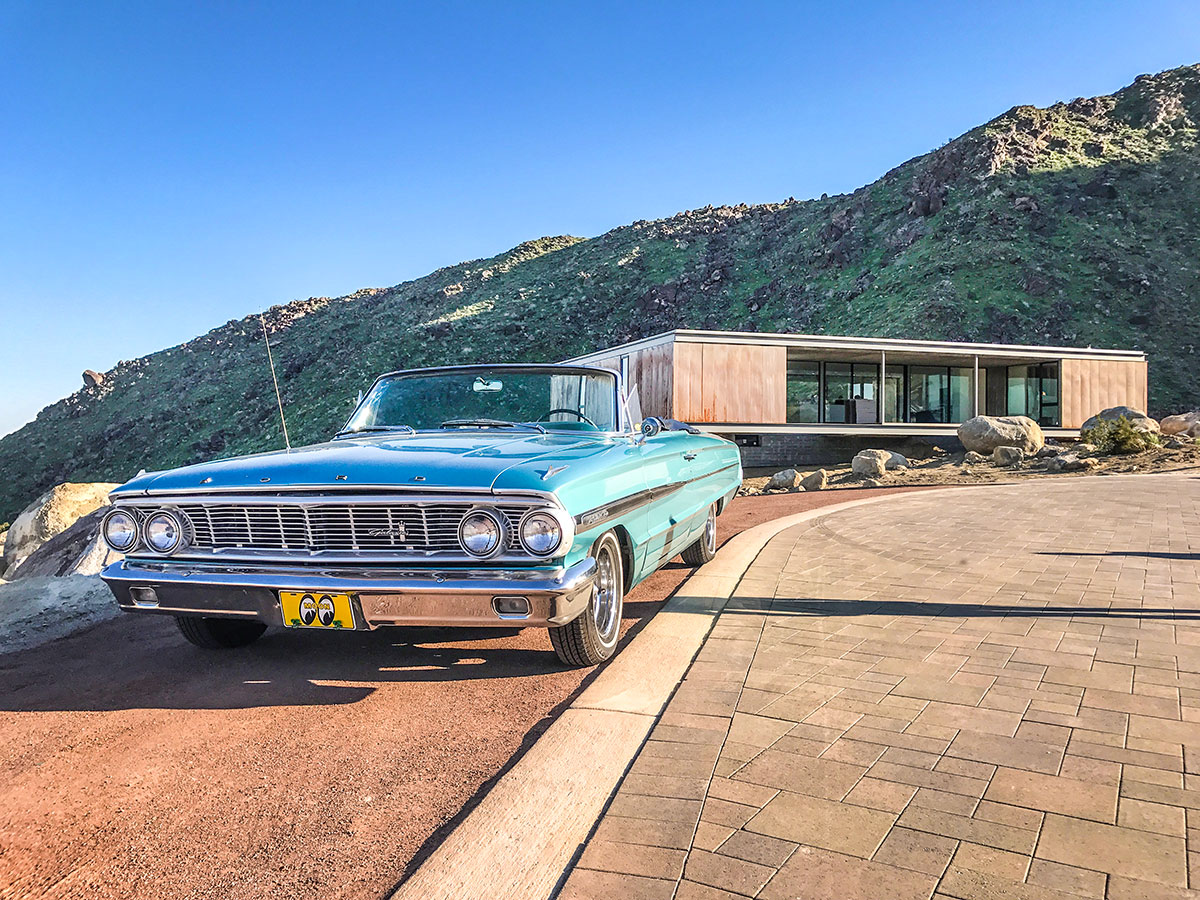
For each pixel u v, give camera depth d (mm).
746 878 1923
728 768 2543
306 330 128875
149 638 4434
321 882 1997
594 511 3342
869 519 8844
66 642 4367
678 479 4793
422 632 4383
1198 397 51875
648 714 3031
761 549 6918
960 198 85312
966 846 2059
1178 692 3201
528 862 2035
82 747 2881
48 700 3402
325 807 2393
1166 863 1964
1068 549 6539
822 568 5949
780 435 25484
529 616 3037
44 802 2457
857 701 3139
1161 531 7340
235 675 3699
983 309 64250
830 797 2342
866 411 26891
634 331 97188
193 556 3385
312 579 3141
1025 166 87250
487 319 107562
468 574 3047
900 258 81312
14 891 1982
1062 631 4121
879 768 2535
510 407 4602
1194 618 4348
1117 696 3162
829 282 87688
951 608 4645
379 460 3342
